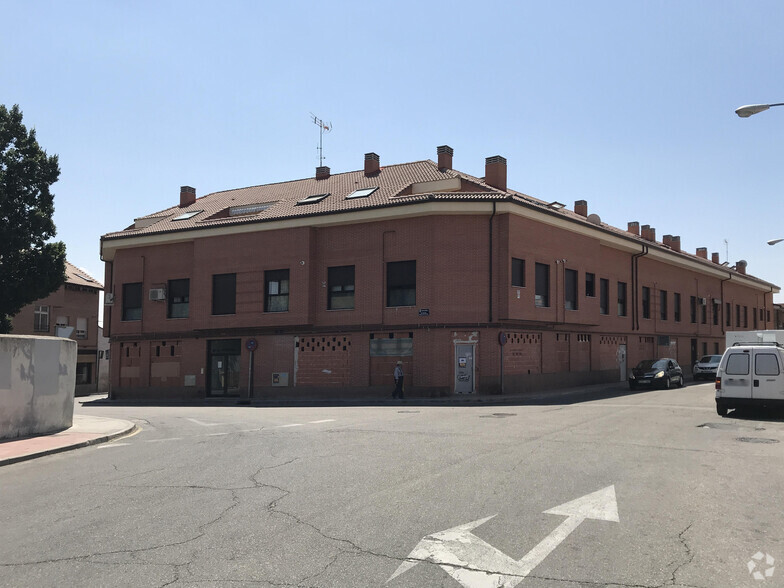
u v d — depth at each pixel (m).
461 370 26.08
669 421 15.09
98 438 13.37
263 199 34.50
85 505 7.27
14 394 13.39
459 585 4.67
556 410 18.59
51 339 14.62
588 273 31.78
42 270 31.72
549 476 8.33
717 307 48.94
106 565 5.17
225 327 30.41
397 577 4.81
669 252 39.66
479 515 6.45
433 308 26.17
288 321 28.67
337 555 5.30
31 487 8.52
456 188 28.48
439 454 10.15
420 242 26.64
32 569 5.11
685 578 4.78
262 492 7.65
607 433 12.76
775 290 59.81
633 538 5.71
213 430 14.98
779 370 15.67
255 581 4.77
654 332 39.00
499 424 14.59
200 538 5.83
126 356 34.00
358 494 7.42
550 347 29.47
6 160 32.12
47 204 32.62
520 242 26.73
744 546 5.50
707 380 39.53
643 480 8.09
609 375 34.12
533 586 4.64
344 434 13.03
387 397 26.78
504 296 25.89
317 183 34.97
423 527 6.05
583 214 40.47
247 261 30.06
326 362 28.30
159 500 7.39
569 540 5.65
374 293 27.39
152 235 32.75
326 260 28.61
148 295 33.50
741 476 8.35
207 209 35.34
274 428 14.83
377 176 32.81
